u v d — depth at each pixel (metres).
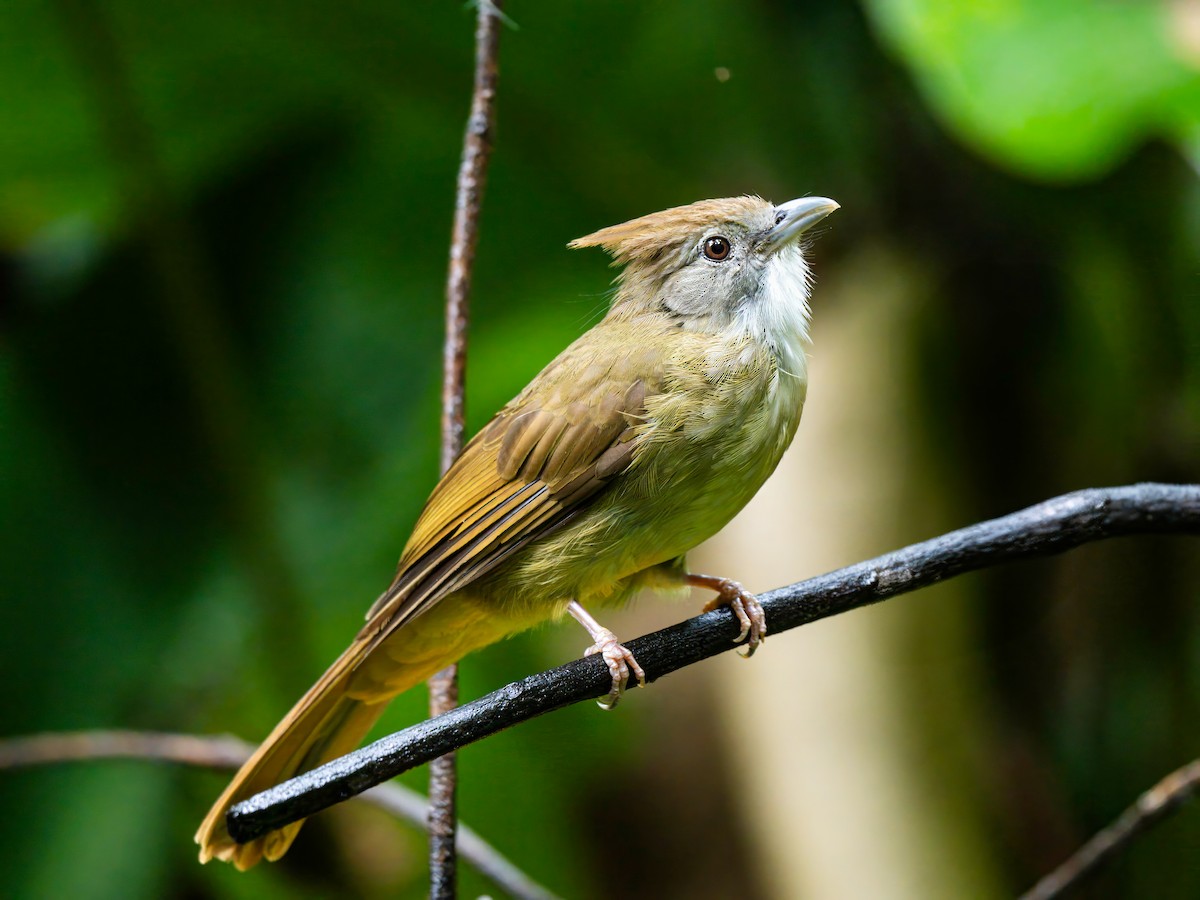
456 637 7.65
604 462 7.28
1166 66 9.00
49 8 10.46
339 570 11.98
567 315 12.77
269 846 6.93
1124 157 9.22
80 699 11.75
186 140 12.27
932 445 10.67
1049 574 10.87
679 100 11.66
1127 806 10.36
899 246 11.74
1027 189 10.81
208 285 11.96
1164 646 10.55
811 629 9.76
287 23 11.10
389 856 11.09
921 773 9.16
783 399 7.69
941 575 5.91
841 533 10.16
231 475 10.72
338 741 7.73
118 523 12.25
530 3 10.91
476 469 7.59
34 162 11.99
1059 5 9.21
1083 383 11.16
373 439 12.45
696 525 7.50
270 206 12.75
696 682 12.47
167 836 10.97
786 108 11.70
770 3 11.42
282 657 10.95
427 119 12.13
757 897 11.79
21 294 12.68
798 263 8.28
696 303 8.05
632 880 11.91
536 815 11.25
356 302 12.66
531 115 11.77
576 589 7.45
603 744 11.93
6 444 12.21
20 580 11.94
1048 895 6.89
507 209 12.39
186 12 10.89
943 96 9.13
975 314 11.25
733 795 11.16
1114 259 10.90
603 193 12.31
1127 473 11.05
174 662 11.88
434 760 6.09
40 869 10.76
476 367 12.92
